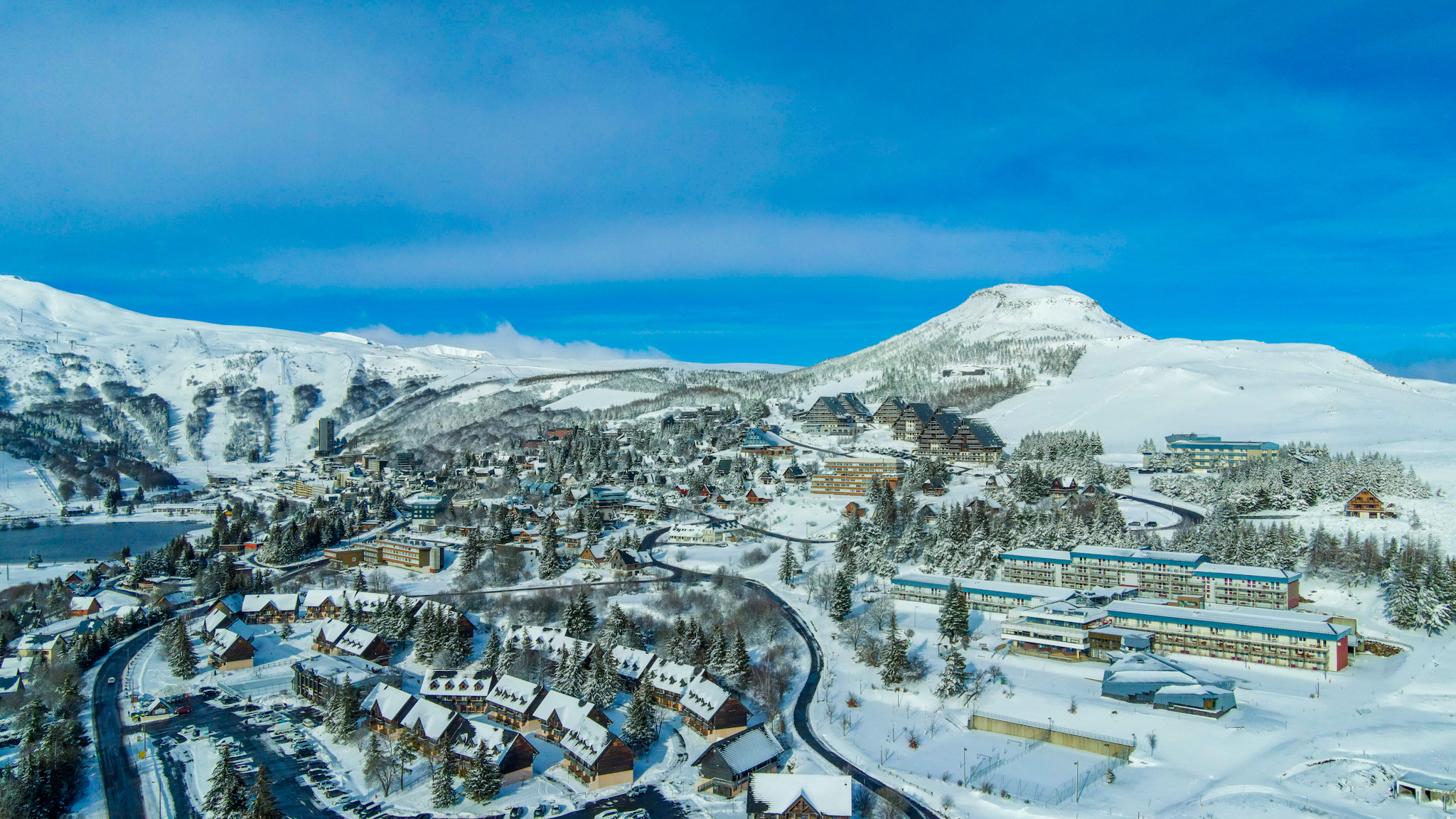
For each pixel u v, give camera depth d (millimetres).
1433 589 159500
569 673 154750
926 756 130125
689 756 134875
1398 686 139000
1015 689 148500
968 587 193625
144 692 167375
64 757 128125
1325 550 189000
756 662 166625
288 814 118188
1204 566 185750
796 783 114125
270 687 171875
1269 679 146625
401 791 125938
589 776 125875
